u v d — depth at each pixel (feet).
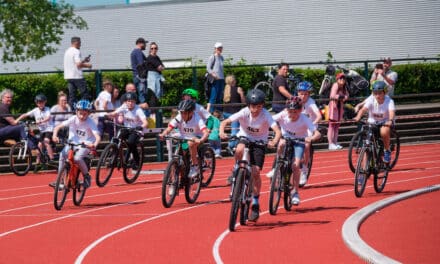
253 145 40.93
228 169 69.15
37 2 124.06
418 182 56.54
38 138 69.92
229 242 37.04
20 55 125.90
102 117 69.31
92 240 38.86
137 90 75.31
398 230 37.99
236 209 39.32
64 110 71.05
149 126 73.41
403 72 103.76
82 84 72.49
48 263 33.68
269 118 41.34
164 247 36.42
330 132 79.30
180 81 89.20
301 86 51.98
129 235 39.96
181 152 49.29
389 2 131.64
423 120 90.33
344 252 33.83
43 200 54.29
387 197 49.78
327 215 43.83
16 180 65.87
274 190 43.65
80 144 49.60
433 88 104.47
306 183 57.00
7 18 122.83
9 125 69.82
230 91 77.71
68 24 132.67
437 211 42.98
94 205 50.83
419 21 131.64
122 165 59.62
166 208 48.47
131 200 52.54
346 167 67.41
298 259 32.83
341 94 78.64
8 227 43.68
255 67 92.43
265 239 37.47
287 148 44.11
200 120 49.16
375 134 51.80
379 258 30.89
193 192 50.60
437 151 78.18
